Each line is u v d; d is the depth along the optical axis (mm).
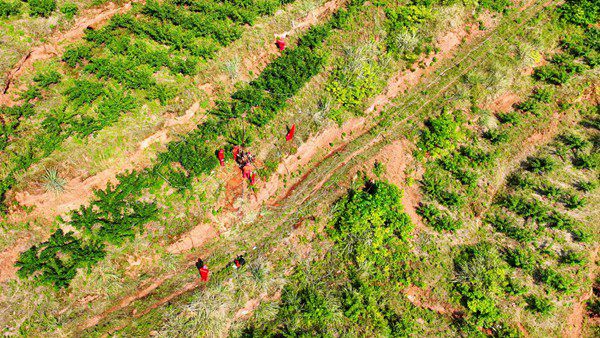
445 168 18016
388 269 16109
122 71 15461
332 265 15984
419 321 15664
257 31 17719
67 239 14133
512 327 15695
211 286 14836
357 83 18016
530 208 17438
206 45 16875
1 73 14336
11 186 13812
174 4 17266
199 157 15781
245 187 16250
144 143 15359
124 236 14594
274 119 17062
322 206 16719
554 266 16766
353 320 15148
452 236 17094
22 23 15164
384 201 16422
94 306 14203
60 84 15062
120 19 16219
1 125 14062
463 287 16000
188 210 15430
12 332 13422
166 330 14031
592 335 16203
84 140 14633
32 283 13750
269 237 16047
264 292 15164
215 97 16734
